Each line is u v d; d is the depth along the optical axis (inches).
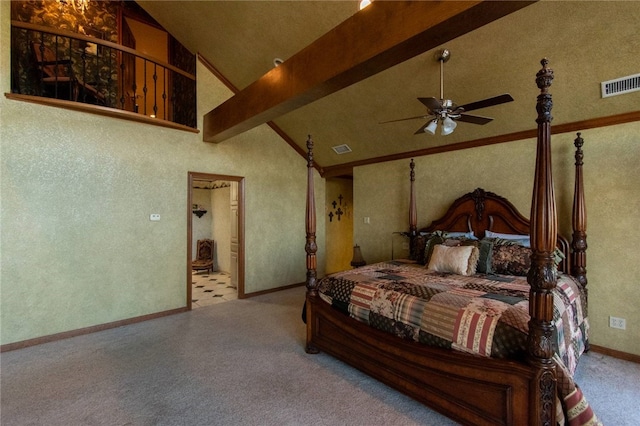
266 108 130.4
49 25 169.2
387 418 83.6
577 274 124.0
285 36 148.9
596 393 95.0
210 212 317.7
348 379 103.5
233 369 110.0
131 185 159.0
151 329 149.4
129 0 201.6
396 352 93.0
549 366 66.2
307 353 123.2
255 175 212.8
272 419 83.0
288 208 233.1
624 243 119.7
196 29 170.2
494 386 72.7
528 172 144.7
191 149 181.6
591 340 126.3
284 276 230.5
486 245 133.4
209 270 292.8
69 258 141.1
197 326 153.3
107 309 151.0
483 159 159.8
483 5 64.3
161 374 106.3
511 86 126.2
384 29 82.3
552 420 66.2
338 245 275.0
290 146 234.5
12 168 128.1
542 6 96.6
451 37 76.0
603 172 124.2
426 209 183.9
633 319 117.6
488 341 75.5
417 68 132.0
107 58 190.4
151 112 236.7
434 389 84.0
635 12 89.9
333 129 200.7
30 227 132.0
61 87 169.0
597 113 122.3
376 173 212.4
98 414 84.8
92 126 147.9
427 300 92.1
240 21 152.4
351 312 109.0
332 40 98.3
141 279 161.9
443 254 133.7
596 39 100.2
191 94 191.5
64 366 112.0
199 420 82.4
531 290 69.0
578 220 123.6
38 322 133.1
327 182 263.9
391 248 203.3
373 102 162.1
